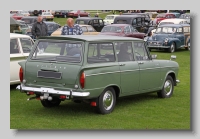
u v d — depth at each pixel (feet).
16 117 26.89
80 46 26.58
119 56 29.19
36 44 28.09
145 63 31.63
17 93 35.01
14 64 35.27
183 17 125.39
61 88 26.35
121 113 28.60
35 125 25.05
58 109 29.58
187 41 82.07
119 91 29.09
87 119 26.66
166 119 27.35
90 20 103.45
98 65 26.89
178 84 42.01
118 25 81.71
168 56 69.72
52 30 97.40
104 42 27.96
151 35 85.46
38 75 27.20
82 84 25.86
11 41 35.42
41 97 26.91
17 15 160.04
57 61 26.84
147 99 33.99
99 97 27.43
